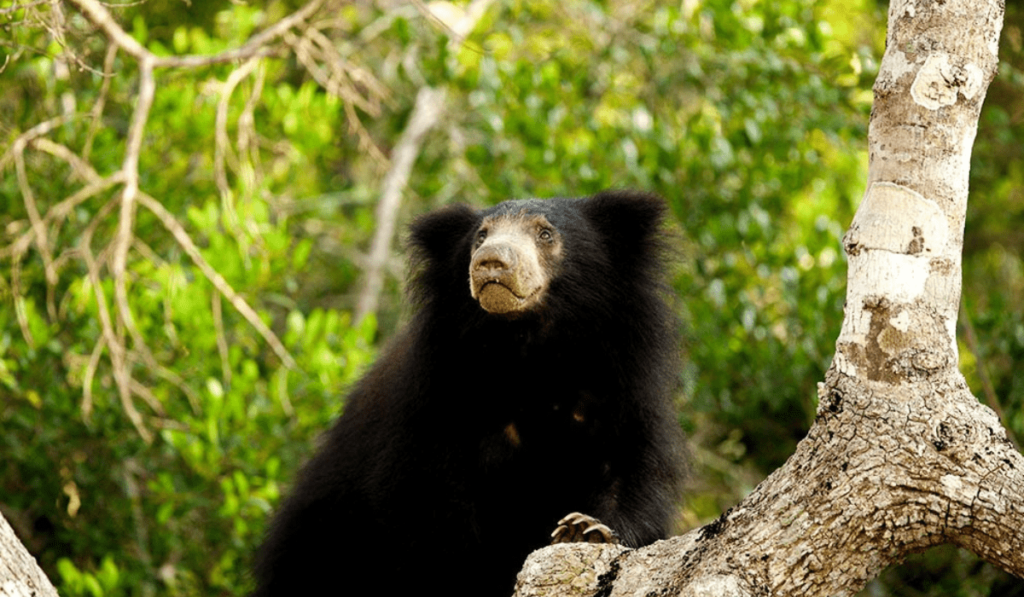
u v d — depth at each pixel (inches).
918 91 222.7
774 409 534.6
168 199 564.7
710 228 549.6
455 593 370.0
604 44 605.6
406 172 671.1
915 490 206.8
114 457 499.5
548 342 366.9
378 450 368.2
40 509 499.5
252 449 485.7
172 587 486.6
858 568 211.8
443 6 650.8
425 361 367.6
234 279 507.2
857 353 216.7
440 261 383.9
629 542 355.6
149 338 509.0
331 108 564.7
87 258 463.2
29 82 540.4
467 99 669.9
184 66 492.4
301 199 650.8
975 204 687.7
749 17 553.9
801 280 553.6
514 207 374.9
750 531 216.2
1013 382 530.0
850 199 578.6
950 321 216.8
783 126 553.9
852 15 699.4
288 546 402.3
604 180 553.9
